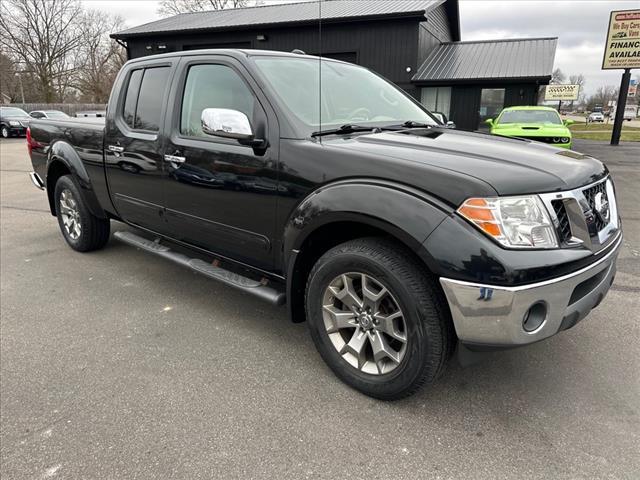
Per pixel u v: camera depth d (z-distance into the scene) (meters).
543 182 2.12
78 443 2.19
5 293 3.91
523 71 16.33
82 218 4.67
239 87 2.95
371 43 16.88
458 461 2.09
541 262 2.01
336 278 2.53
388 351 2.41
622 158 14.27
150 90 3.62
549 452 2.13
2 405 2.47
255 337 3.18
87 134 4.25
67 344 3.08
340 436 2.24
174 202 3.41
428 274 2.22
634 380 2.67
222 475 2.01
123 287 4.04
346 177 2.38
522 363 2.85
